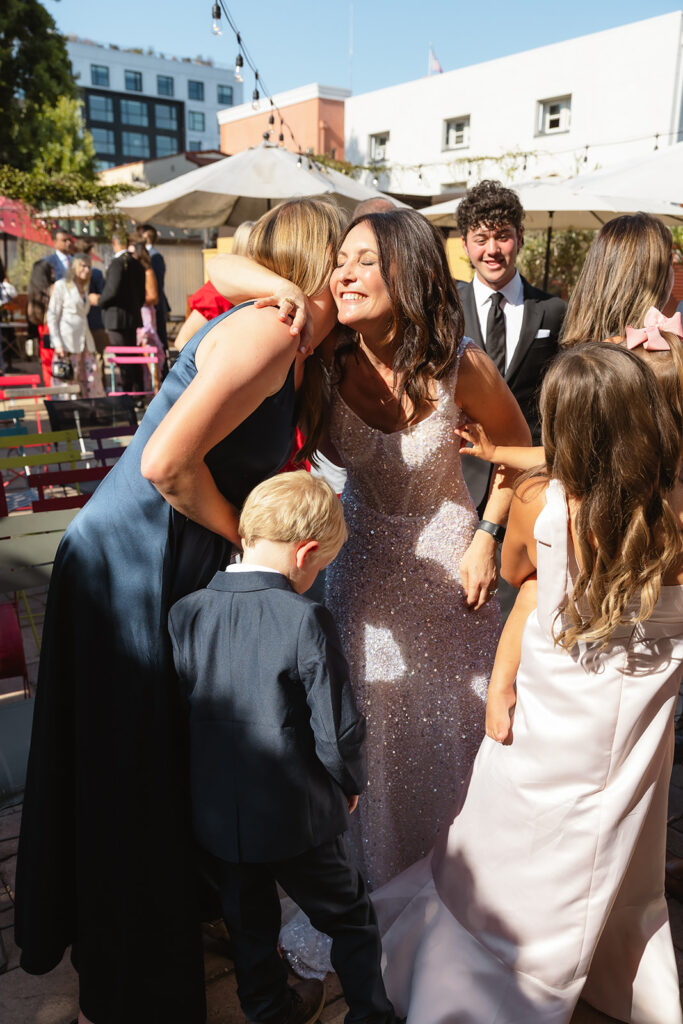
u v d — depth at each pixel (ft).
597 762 5.24
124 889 5.57
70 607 5.58
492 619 6.98
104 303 31.65
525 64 62.49
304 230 5.73
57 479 10.14
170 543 5.49
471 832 5.98
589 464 4.85
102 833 5.58
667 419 4.84
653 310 5.68
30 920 5.88
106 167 239.91
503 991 5.69
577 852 5.37
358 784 5.39
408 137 72.23
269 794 5.26
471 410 6.62
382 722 6.75
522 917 5.62
